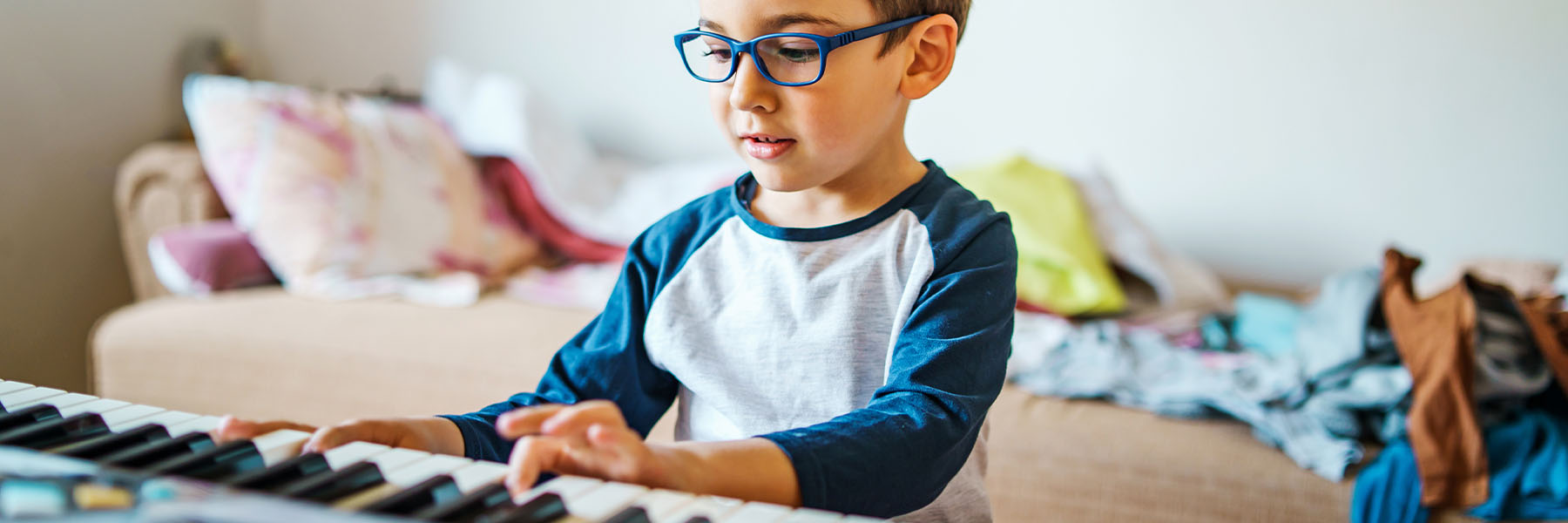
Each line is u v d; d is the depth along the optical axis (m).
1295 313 1.96
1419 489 1.36
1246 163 2.46
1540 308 1.54
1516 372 1.42
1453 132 2.34
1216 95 2.45
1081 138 2.54
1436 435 1.37
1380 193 2.39
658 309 0.88
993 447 1.51
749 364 0.84
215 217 2.10
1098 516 1.47
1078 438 1.49
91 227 2.32
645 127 2.77
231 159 2.02
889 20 0.79
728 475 0.57
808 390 0.83
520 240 2.32
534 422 0.56
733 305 0.86
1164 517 1.44
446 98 2.51
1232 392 1.55
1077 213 2.15
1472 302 1.44
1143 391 1.61
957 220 0.82
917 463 0.65
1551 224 2.31
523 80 2.82
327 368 1.71
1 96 2.10
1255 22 2.41
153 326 1.79
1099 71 2.51
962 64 2.59
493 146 2.35
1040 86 2.55
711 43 0.79
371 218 2.04
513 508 0.47
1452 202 2.36
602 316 0.92
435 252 2.11
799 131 0.77
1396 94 2.36
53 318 2.25
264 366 1.73
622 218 2.33
